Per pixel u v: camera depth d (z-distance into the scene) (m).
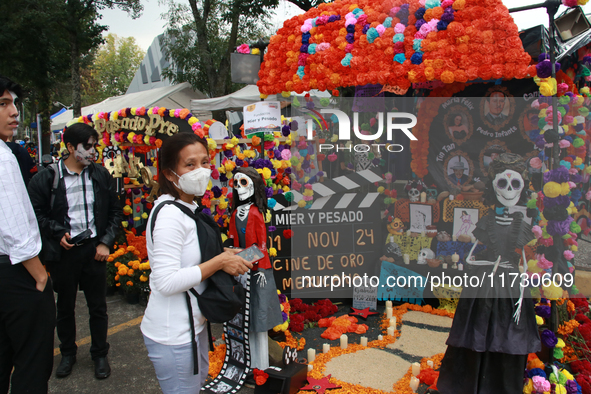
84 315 4.27
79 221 2.97
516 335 2.33
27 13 12.95
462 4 2.66
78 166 2.99
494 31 2.57
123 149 5.17
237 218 3.06
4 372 2.04
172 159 1.66
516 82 4.30
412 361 3.25
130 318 4.25
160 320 1.65
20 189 1.90
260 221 2.99
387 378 2.99
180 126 4.03
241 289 1.76
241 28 14.20
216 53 13.76
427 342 3.59
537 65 2.43
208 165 1.75
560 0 2.40
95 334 3.07
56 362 3.30
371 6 3.19
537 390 2.42
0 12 13.12
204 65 13.66
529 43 3.53
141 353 3.45
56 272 2.93
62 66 15.24
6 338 2.03
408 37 2.87
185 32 13.62
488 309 2.38
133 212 5.30
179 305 1.66
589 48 3.85
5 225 1.82
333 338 3.65
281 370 2.81
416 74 2.81
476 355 2.46
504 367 2.41
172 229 1.59
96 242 3.02
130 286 4.65
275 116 3.53
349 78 3.19
